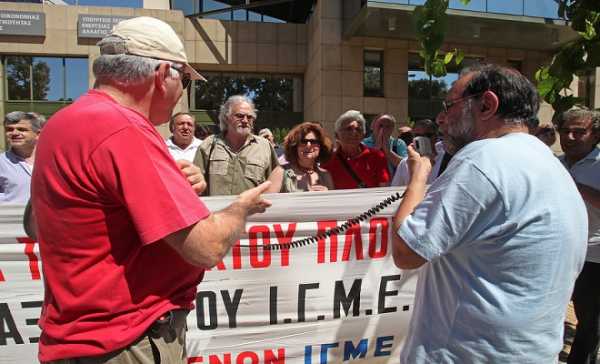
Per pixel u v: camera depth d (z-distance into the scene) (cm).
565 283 142
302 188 357
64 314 138
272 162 392
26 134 380
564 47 291
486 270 143
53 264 138
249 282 257
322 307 266
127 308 138
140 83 142
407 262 150
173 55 147
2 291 235
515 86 149
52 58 1644
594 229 300
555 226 137
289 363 265
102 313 136
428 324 161
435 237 141
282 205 260
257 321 260
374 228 269
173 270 147
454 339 150
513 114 150
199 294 253
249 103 373
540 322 140
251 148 379
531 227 136
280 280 261
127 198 129
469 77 157
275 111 1783
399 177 401
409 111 1525
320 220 264
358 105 1445
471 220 139
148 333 143
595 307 305
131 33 141
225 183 365
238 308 257
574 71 285
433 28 252
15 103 1639
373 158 420
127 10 1611
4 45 1581
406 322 277
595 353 311
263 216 259
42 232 138
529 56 1492
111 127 131
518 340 140
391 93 1479
